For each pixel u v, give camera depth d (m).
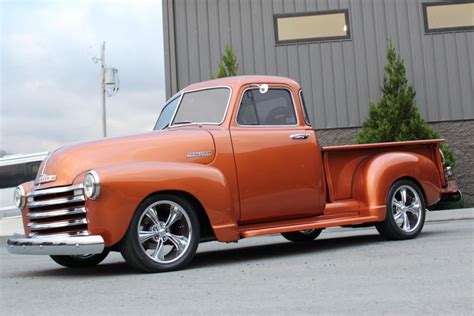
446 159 14.46
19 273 6.47
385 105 14.60
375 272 5.13
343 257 6.21
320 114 15.65
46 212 5.73
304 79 15.70
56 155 5.97
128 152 5.88
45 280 5.71
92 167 5.71
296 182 6.75
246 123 6.59
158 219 5.74
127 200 5.50
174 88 15.52
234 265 6.02
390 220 7.36
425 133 14.23
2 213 16.64
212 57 15.70
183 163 5.97
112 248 5.95
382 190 7.27
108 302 4.37
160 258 5.71
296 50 15.68
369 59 15.63
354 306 3.89
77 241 5.44
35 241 5.66
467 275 4.79
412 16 15.67
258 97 6.79
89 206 5.48
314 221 6.89
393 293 4.24
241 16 15.72
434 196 7.82
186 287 4.81
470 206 15.38
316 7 15.70
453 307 3.77
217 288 4.71
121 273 5.85
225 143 6.32
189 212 5.85
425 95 15.63
